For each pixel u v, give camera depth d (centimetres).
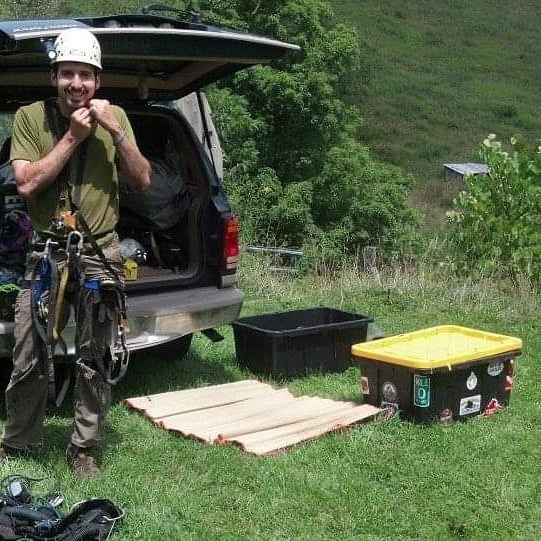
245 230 1359
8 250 584
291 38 1545
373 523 459
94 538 425
